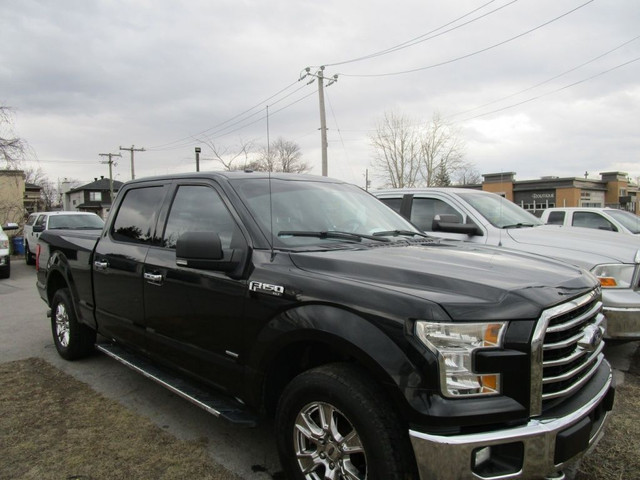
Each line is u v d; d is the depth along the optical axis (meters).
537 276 2.47
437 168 45.31
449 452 1.98
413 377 2.06
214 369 3.09
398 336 2.13
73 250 4.85
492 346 2.06
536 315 2.12
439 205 6.41
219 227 3.25
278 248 2.90
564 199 46.47
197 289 3.18
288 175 3.86
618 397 4.08
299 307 2.53
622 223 11.02
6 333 6.48
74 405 4.01
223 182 3.37
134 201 4.24
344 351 2.30
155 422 3.70
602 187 52.34
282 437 2.61
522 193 48.78
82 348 5.07
